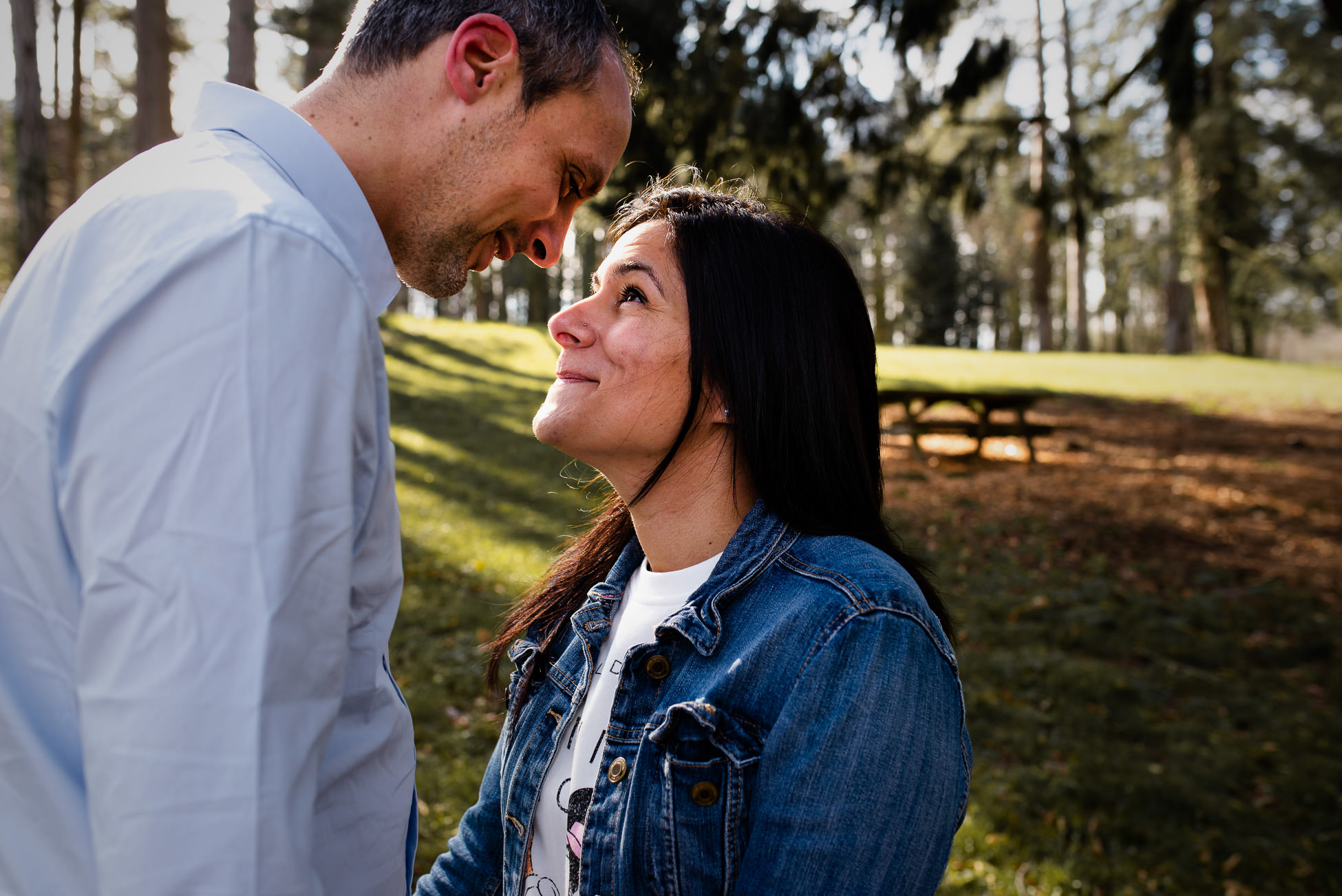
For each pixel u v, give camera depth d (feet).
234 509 2.10
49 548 2.29
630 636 3.38
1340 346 203.00
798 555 3.16
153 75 52.06
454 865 4.00
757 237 3.33
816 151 26.71
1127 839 11.51
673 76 24.06
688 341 3.23
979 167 35.27
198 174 2.47
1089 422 50.67
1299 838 11.78
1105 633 18.67
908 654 2.83
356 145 3.10
